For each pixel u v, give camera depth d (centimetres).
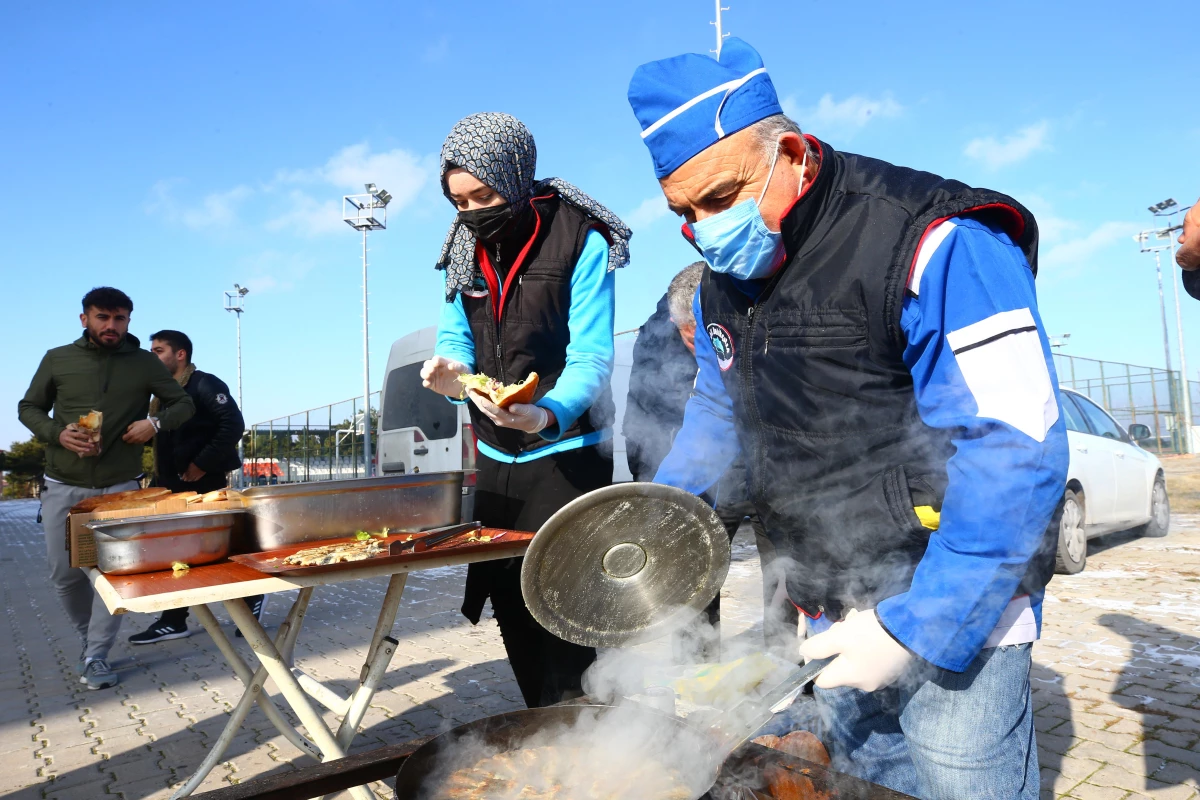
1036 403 102
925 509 120
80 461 396
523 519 217
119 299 400
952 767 122
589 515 119
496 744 126
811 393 126
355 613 577
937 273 108
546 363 216
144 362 418
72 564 225
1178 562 624
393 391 782
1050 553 113
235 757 304
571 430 213
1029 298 107
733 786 110
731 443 163
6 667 454
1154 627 427
